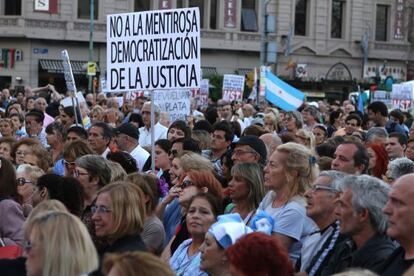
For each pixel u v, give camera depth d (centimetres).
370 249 708
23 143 1284
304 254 816
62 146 1503
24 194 1048
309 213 800
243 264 580
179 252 845
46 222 614
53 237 607
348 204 727
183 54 1312
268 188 909
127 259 496
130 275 488
